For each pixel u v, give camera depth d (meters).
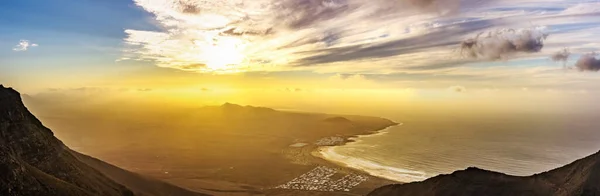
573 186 74.38
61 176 74.75
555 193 76.56
